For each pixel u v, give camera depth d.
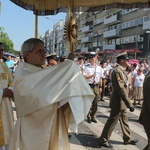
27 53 2.41
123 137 5.50
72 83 2.15
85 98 2.19
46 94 2.11
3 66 3.25
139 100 11.34
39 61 2.43
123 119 5.45
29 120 2.21
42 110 2.12
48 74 2.23
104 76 11.73
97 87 7.52
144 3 3.81
